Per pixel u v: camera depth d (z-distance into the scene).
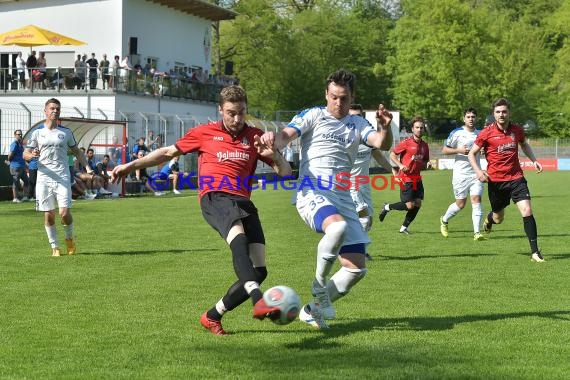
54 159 18.06
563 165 91.44
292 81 102.56
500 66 95.56
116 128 43.66
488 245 20.92
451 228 25.88
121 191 42.34
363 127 10.96
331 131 10.80
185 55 73.62
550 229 25.25
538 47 102.88
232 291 10.03
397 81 99.88
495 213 19.38
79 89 54.62
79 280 14.70
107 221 27.17
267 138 9.74
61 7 64.81
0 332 10.30
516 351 9.40
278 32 102.00
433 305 12.34
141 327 10.63
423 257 18.44
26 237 21.95
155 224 26.17
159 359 8.95
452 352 9.33
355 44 106.56
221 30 102.62
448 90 93.94
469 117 22.16
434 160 92.00
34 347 9.50
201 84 65.62
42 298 12.82
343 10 112.00
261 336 10.13
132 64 62.69
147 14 67.31
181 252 18.95
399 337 10.09
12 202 36.72
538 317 11.39
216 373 8.38
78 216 29.16
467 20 93.00
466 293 13.46
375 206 36.28
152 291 13.51
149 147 47.34
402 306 12.24
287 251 19.36
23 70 55.47
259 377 8.23
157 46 69.00
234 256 9.64
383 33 113.44
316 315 10.51
